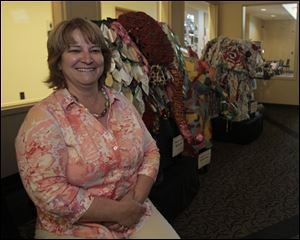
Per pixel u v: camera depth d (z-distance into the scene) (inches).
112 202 46.4
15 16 202.5
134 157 50.3
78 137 45.9
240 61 146.8
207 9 168.1
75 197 44.0
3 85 202.2
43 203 43.1
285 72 153.0
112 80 69.5
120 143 49.4
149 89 81.5
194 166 105.0
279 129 210.4
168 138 90.6
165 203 86.4
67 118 46.1
